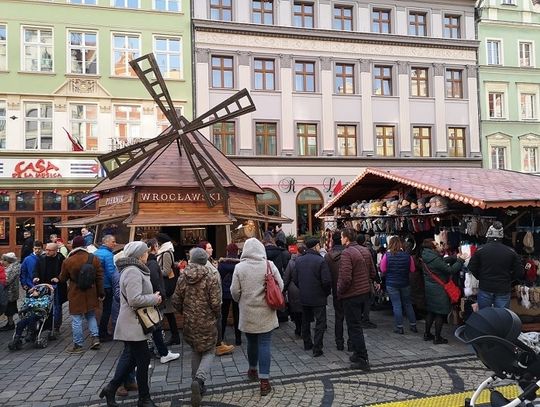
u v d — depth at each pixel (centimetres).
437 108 2816
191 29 2483
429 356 689
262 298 556
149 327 492
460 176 999
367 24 2748
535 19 3014
